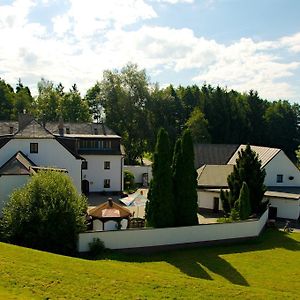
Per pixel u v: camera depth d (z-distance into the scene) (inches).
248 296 706.2
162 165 1227.9
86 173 2087.8
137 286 705.0
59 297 617.6
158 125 3058.6
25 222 1020.5
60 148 1702.8
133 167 2508.6
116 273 775.7
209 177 1818.4
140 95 2920.8
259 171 1529.3
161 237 1181.7
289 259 1107.3
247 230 1317.7
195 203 1273.4
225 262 1070.4
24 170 1294.3
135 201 1432.1
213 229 1262.3
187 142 1269.7
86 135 2151.8
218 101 3732.8
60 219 1032.2
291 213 1617.9
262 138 3934.5
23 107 4001.0
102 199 1947.6
